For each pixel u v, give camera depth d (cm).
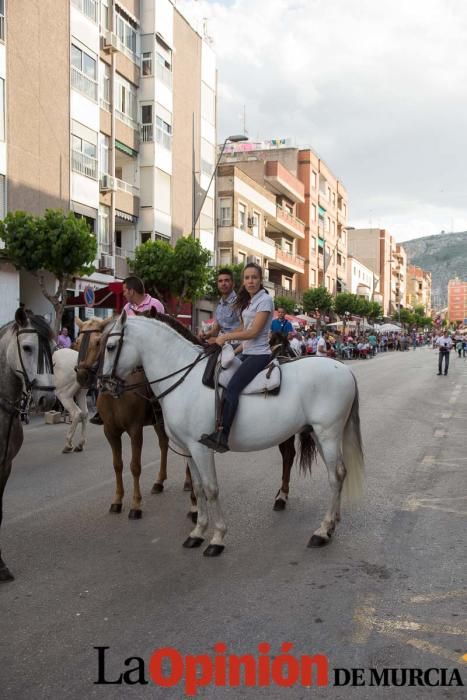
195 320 3366
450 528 574
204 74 3553
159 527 579
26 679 324
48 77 2181
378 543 534
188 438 524
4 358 471
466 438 1055
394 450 953
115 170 2988
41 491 709
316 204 5878
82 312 2336
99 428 1180
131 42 2852
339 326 5494
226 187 3850
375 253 10256
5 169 1984
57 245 1530
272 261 4669
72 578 458
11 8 1989
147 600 419
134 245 2953
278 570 473
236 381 515
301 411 541
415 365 3369
